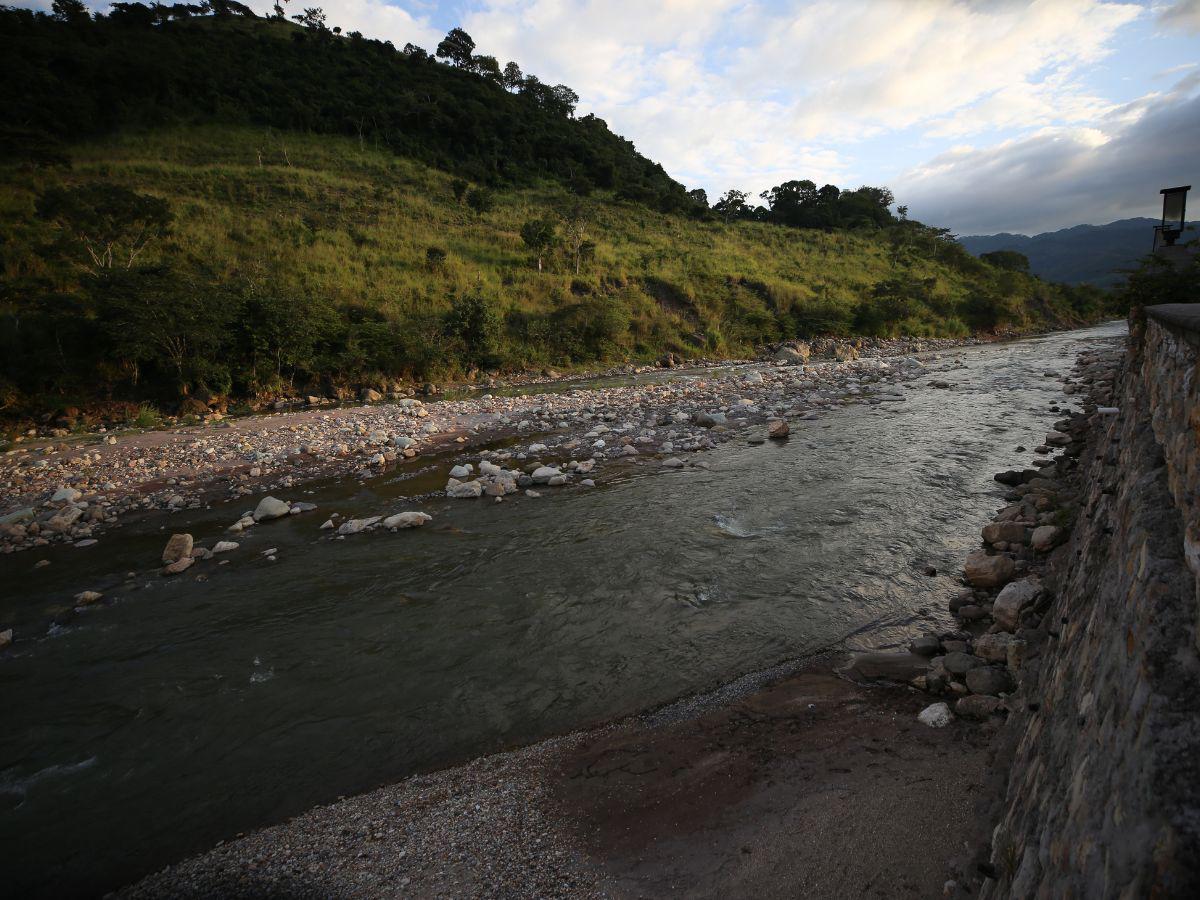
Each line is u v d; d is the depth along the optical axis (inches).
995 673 187.5
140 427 768.9
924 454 496.1
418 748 199.3
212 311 912.3
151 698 236.2
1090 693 90.5
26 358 827.4
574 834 151.3
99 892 154.3
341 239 1486.2
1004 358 1224.8
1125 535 106.7
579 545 354.6
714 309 1660.9
